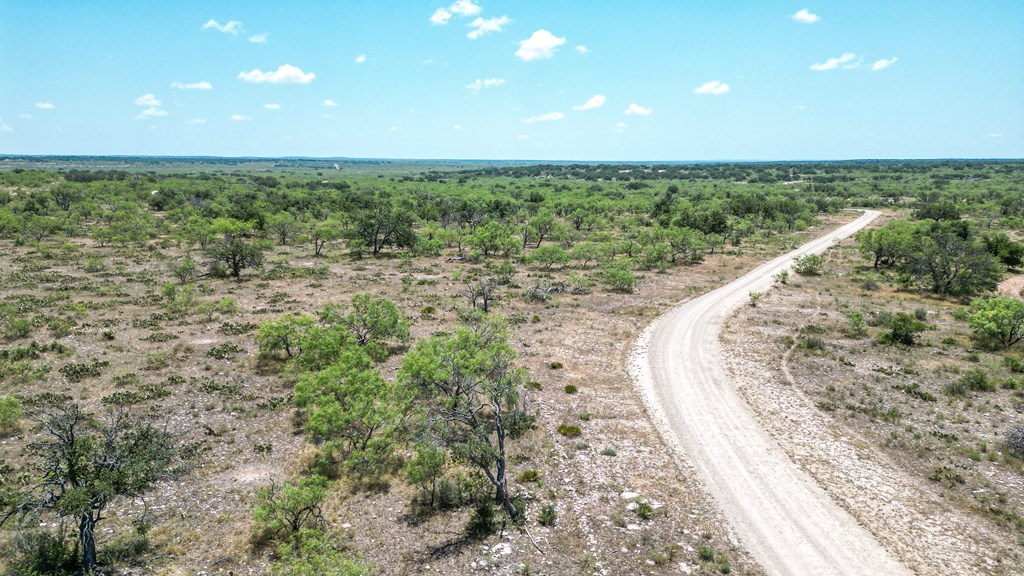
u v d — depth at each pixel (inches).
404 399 1082.1
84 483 729.0
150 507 896.9
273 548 815.7
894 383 1460.4
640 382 1485.0
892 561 818.8
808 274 2898.6
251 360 1540.4
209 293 2290.8
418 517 903.1
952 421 1245.1
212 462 1033.5
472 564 795.4
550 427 1220.5
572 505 943.7
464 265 3120.1
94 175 7509.8
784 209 5354.3
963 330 1914.4
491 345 1193.4
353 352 1306.6
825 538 869.2
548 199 6515.8
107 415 1175.0
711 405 1344.7
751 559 822.5
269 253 3326.8
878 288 2578.7
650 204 5944.9
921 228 3540.8
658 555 816.9
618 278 2539.4
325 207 5012.3
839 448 1142.3
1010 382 1413.6
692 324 2009.1
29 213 3794.3
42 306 1980.8
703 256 3499.0
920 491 992.9
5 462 989.2
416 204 5610.2
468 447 895.7
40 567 726.5
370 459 1021.8
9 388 1298.0
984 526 896.9
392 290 2436.0
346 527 868.6
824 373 1537.9
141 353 1572.3
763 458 1105.4
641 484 1015.0
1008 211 5290.4
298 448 1098.1
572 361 1626.5
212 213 4325.8
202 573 761.6
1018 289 2556.6
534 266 3137.3
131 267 2770.7
